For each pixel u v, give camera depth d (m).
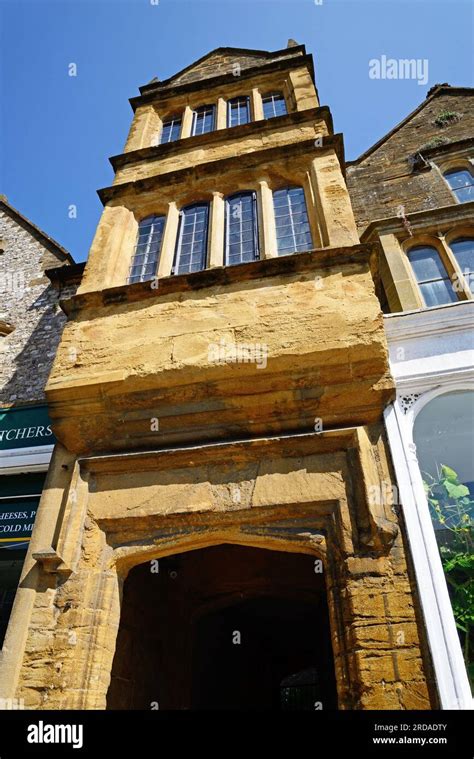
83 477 5.10
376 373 4.87
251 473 4.78
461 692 3.43
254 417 5.07
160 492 4.86
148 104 10.23
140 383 5.14
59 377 5.42
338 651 3.90
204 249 6.97
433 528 4.49
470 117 11.20
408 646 3.68
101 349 5.59
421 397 5.11
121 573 4.75
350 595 3.96
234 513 4.59
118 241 7.23
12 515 7.45
